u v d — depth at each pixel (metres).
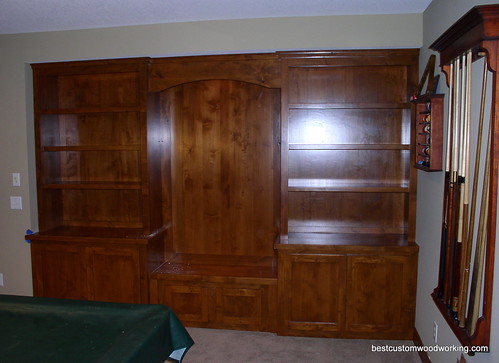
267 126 3.20
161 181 3.35
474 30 1.51
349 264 2.84
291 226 3.22
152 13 2.71
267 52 2.91
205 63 2.99
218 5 2.57
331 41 2.78
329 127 3.11
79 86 3.33
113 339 1.53
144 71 3.01
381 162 3.10
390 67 2.98
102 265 3.10
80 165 3.42
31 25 2.93
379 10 2.67
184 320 3.08
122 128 3.33
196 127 3.29
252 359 2.64
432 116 2.19
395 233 3.12
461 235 1.72
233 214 3.30
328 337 2.92
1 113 3.19
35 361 1.38
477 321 1.54
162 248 3.34
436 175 2.36
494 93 1.43
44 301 1.86
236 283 2.99
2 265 3.28
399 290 2.83
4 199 3.24
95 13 2.69
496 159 1.44
